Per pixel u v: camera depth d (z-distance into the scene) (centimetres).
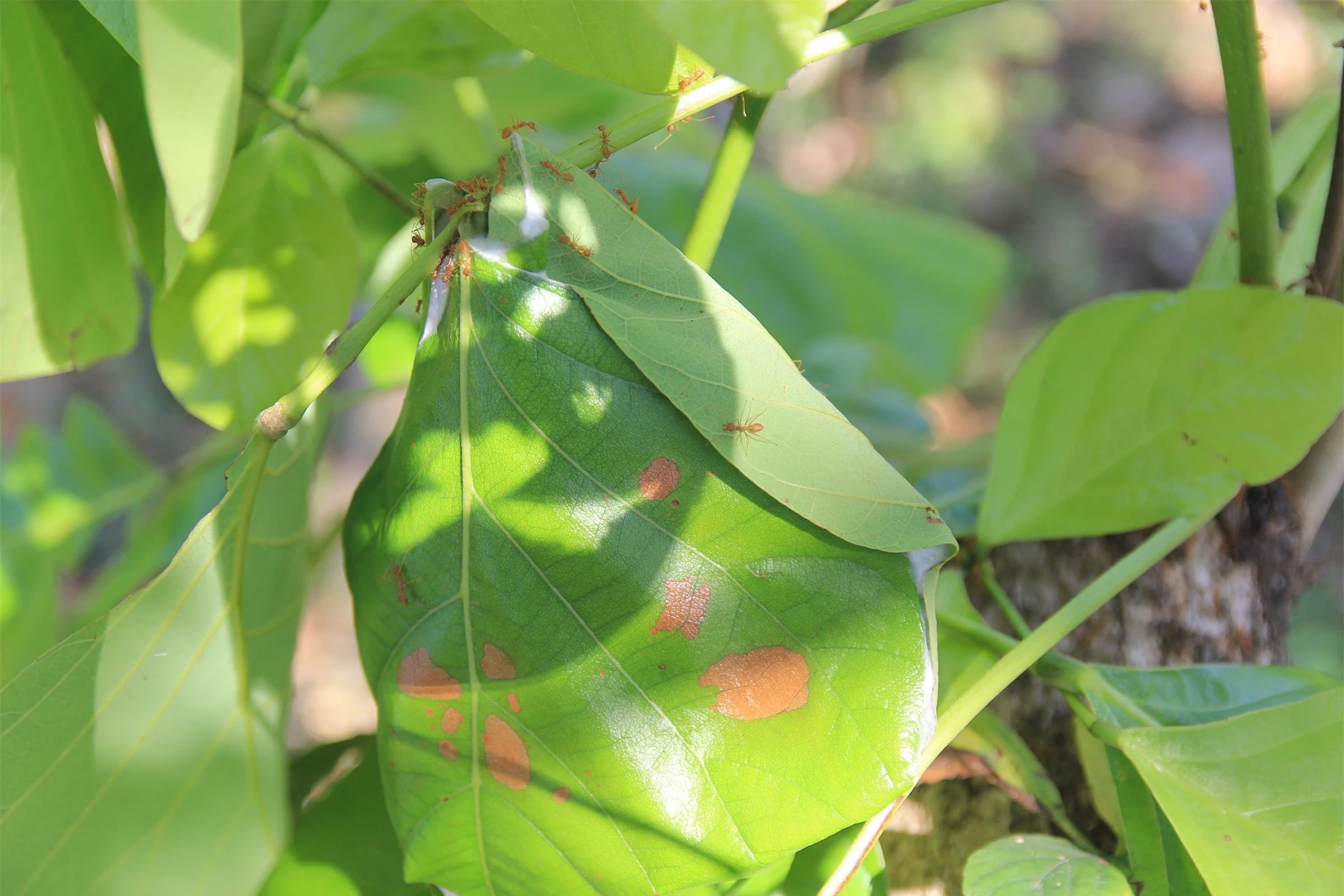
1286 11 360
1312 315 57
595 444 51
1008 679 55
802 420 50
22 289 57
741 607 51
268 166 59
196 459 88
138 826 53
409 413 53
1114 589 56
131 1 52
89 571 197
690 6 45
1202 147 443
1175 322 58
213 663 53
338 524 70
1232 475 58
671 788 51
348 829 58
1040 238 435
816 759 51
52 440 94
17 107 56
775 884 54
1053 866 55
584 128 98
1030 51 458
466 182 52
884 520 50
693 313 51
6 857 52
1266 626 65
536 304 51
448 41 60
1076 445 60
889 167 448
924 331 119
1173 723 57
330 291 61
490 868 53
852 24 52
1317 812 53
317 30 60
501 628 52
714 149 123
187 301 60
